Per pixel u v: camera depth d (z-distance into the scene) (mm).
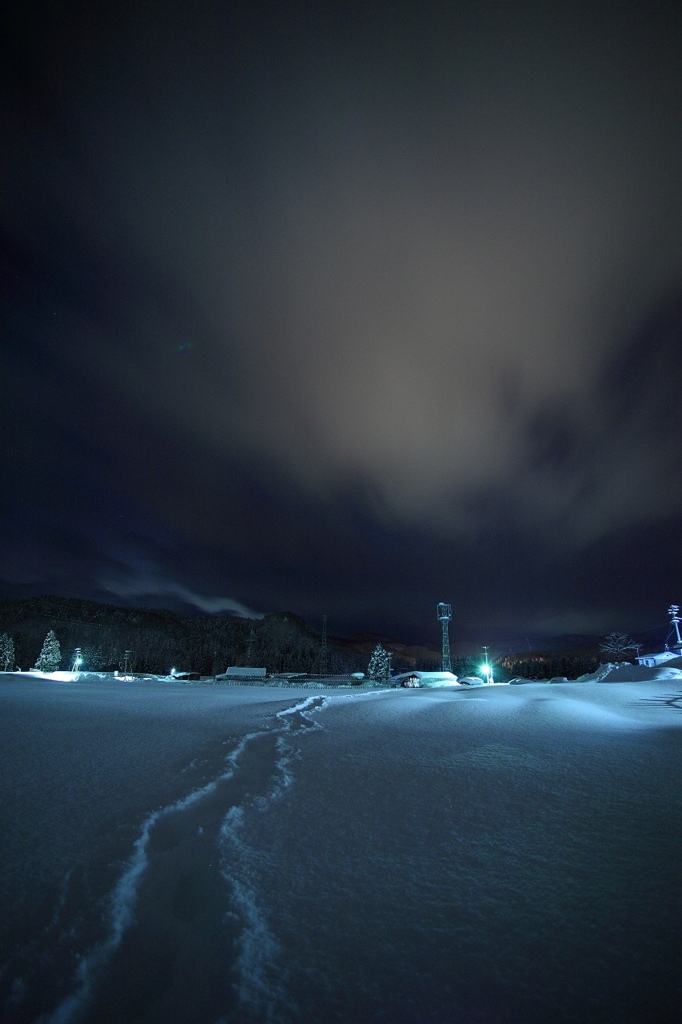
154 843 3684
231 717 8695
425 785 4938
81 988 2307
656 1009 2256
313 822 4059
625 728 8039
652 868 3383
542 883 3217
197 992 2359
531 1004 2299
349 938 2689
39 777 4863
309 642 181250
